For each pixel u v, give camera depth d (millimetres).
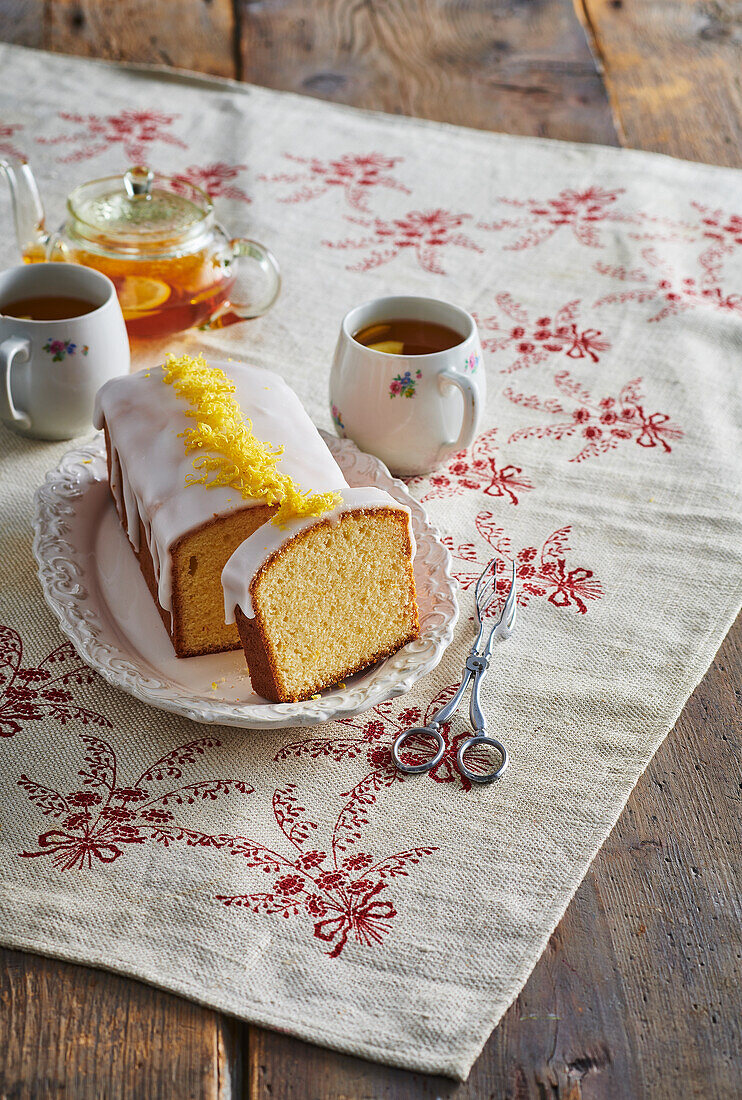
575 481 1407
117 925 1155
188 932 1154
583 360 1517
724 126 1867
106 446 1359
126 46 1962
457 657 1279
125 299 1464
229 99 1861
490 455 1429
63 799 1202
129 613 1291
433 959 1147
